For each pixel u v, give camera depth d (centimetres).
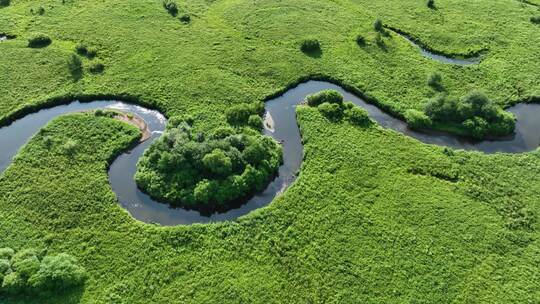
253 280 4631
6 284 4309
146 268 4684
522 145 6488
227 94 6888
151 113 6638
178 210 5369
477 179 5797
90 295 4438
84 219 5106
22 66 7119
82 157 5788
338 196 5481
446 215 5328
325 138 6234
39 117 6475
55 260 4516
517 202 5522
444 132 6594
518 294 4625
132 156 5972
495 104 6931
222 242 4947
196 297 4472
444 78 7431
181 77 7138
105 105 6725
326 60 7706
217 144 5700
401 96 7069
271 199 5544
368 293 4581
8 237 4859
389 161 5972
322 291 4578
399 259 4869
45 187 5403
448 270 4794
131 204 5400
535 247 5072
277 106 6875
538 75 7631
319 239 5022
